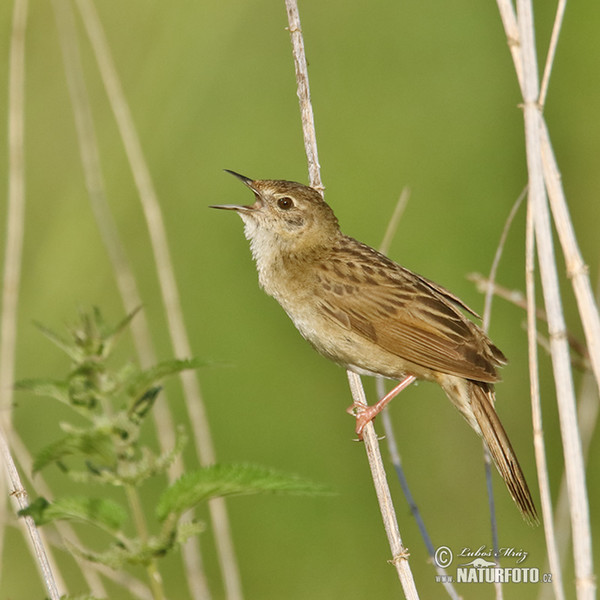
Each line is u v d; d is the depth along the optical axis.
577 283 6.36
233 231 13.58
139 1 13.60
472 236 13.37
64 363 12.10
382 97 14.42
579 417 8.31
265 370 12.78
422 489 11.77
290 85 14.48
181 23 13.83
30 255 12.61
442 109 14.28
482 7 14.62
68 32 9.67
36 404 11.58
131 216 13.03
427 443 12.01
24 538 10.75
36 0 13.16
